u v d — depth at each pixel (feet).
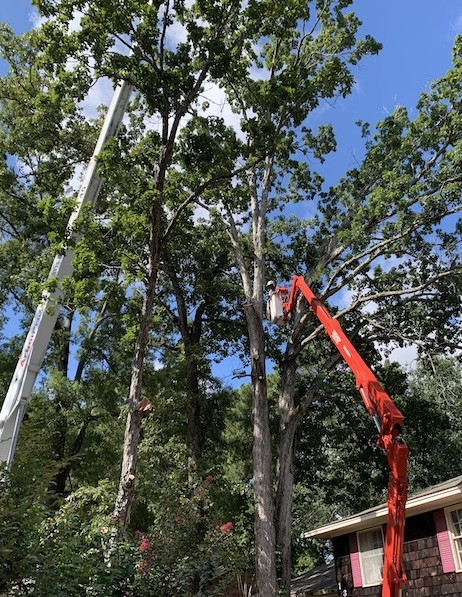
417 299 62.18
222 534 32.27
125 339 48.67
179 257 73.05
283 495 57.11
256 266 64.69
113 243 43.09
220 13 40.06
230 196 53.88
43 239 70.44
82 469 66.54
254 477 53.21
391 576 27.48
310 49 64.18
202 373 73.41
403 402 71.82
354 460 76.89
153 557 23.56
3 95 63.52
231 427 79.00
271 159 71.31
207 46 40.27
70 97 40.37
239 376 59.57
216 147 42.52
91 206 40.47
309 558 115.14
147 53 40.11
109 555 22.21
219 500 58.70
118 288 51.49
